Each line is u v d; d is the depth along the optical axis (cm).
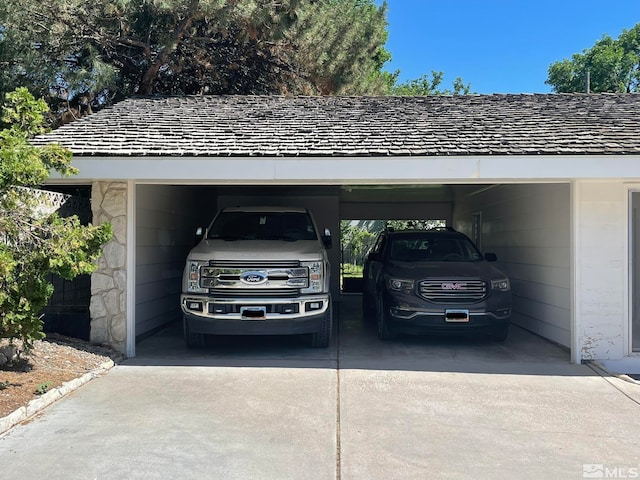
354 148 735
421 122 900
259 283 759
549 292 893
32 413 523
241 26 1616
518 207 1054
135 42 1583
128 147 744
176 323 1066
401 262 913
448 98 1127
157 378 656
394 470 411
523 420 520
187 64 1761
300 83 1862
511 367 721
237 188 1291
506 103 1058
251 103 1092
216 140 788
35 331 565
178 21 1602
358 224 2678
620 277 744
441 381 651
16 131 566
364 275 1152
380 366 720
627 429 499
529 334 958
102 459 425
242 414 528
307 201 1405
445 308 804
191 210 1196
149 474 401
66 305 874
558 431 493
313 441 464
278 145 758
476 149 713
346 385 629
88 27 1487
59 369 647
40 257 544
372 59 2002
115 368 705
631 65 3497
